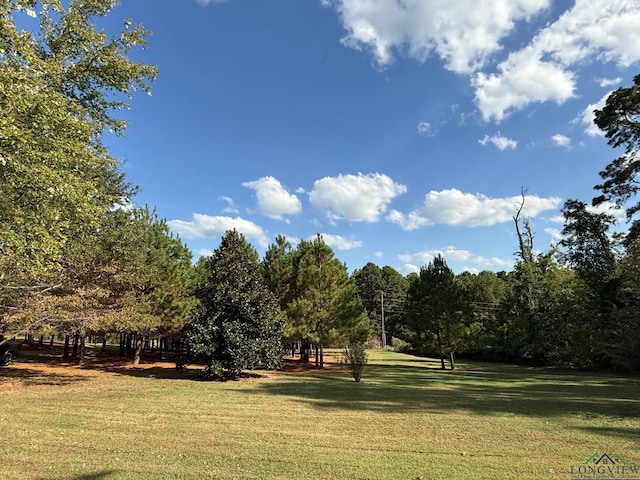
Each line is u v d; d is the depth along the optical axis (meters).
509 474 5.05
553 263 35.22
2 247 8.06
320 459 5.64
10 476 4.82
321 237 23.38
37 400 10.57
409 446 6.38
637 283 14.85
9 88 6.68
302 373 20.48
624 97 23.69
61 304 14.80
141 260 18.41
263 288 18.02
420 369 25.30
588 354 25.52
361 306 23.14
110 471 5.02
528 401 11.41
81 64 14.16
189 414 8.87
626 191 25.47
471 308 26.11
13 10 8.20
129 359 25.78
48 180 7.48
